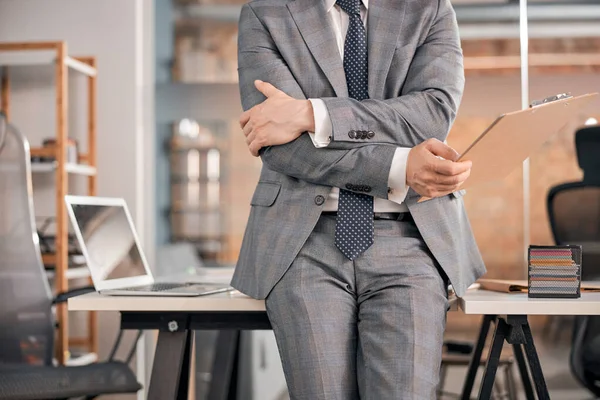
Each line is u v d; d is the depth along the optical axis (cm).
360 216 148
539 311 149
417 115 148
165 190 439
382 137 147
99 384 231
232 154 439
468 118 423
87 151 436
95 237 190
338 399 139
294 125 146
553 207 323
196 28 440
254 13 162
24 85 438
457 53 160
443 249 151
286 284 149
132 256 201
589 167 321
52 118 436
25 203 278
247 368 371
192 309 158
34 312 275
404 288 145
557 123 141
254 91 158
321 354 141
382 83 154
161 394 162
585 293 167
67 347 370
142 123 437
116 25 435
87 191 433
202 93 439
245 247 159
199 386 373
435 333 143
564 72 418
